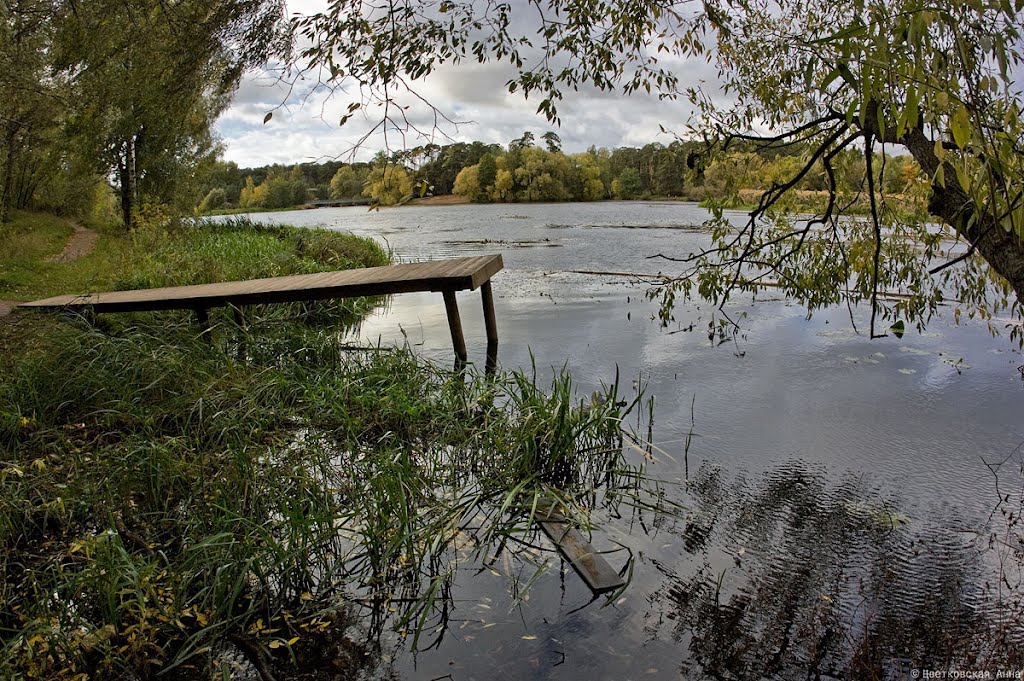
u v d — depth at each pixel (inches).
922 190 163.0
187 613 100.0
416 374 214.7
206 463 148.6
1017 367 226.1
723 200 169.8
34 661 90.2
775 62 155.7
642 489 143.5
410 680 89.7
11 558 116.4
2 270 454.3
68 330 231.6
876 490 140.9
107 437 170.7
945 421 178.7
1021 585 106.3
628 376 227.5
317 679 90.4
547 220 1274.6
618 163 2487.7
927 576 109.5
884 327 291.0
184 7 179.6
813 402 196.1
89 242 717.3
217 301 273.4
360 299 367.9
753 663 90.7
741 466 154.1
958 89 62.3
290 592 110.3
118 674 91.2
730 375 225.6
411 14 110.1
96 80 230.1
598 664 91.5
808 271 187.0
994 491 139.2
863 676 87.4
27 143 573.0
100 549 108.2
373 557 114.4
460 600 107.5
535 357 257.4
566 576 113.6
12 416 166.1
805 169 124.6
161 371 203.5
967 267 166.1
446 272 260.2
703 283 177.9
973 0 58.7
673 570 113.2
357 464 152.7
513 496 130.6
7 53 440.5
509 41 118.5
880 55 59.4
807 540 121.6
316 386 200.7
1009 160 71.0
